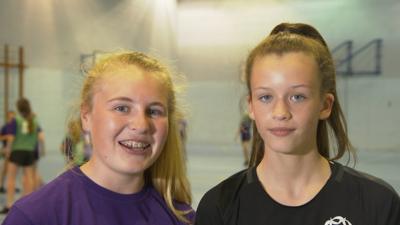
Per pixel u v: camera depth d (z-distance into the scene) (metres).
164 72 1.36
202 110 13.42
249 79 1.20
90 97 1.32
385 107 11.09
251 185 1.20
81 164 1.43
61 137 10.19
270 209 1.16
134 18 12.55
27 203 1.21
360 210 1.12
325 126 1.29
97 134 1.28
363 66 11.34
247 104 1.24
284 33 1.22
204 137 13.37
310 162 1.15
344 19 11.55
